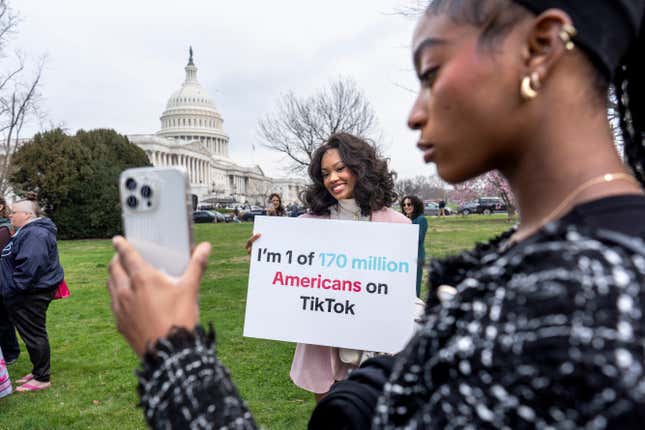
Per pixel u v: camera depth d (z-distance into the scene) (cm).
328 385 280
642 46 70
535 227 63
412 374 63
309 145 2653
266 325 284
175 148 7906
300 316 280
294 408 443
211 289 1055
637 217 55
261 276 289
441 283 79
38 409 464
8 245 502
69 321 826
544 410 46
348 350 277
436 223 3008
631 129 78
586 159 60
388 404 66
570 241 51
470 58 62
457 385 53
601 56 59
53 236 516
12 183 3491
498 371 49
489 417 48
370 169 297
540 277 50
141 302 66
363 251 278
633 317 45
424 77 69
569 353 45
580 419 44
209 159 9025
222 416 60
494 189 2688
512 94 61
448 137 65
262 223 294
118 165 3831
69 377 551
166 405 61
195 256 73
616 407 43
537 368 46
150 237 79
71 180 3434
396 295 271
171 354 63
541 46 59
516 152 64
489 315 52
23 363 617
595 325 45
